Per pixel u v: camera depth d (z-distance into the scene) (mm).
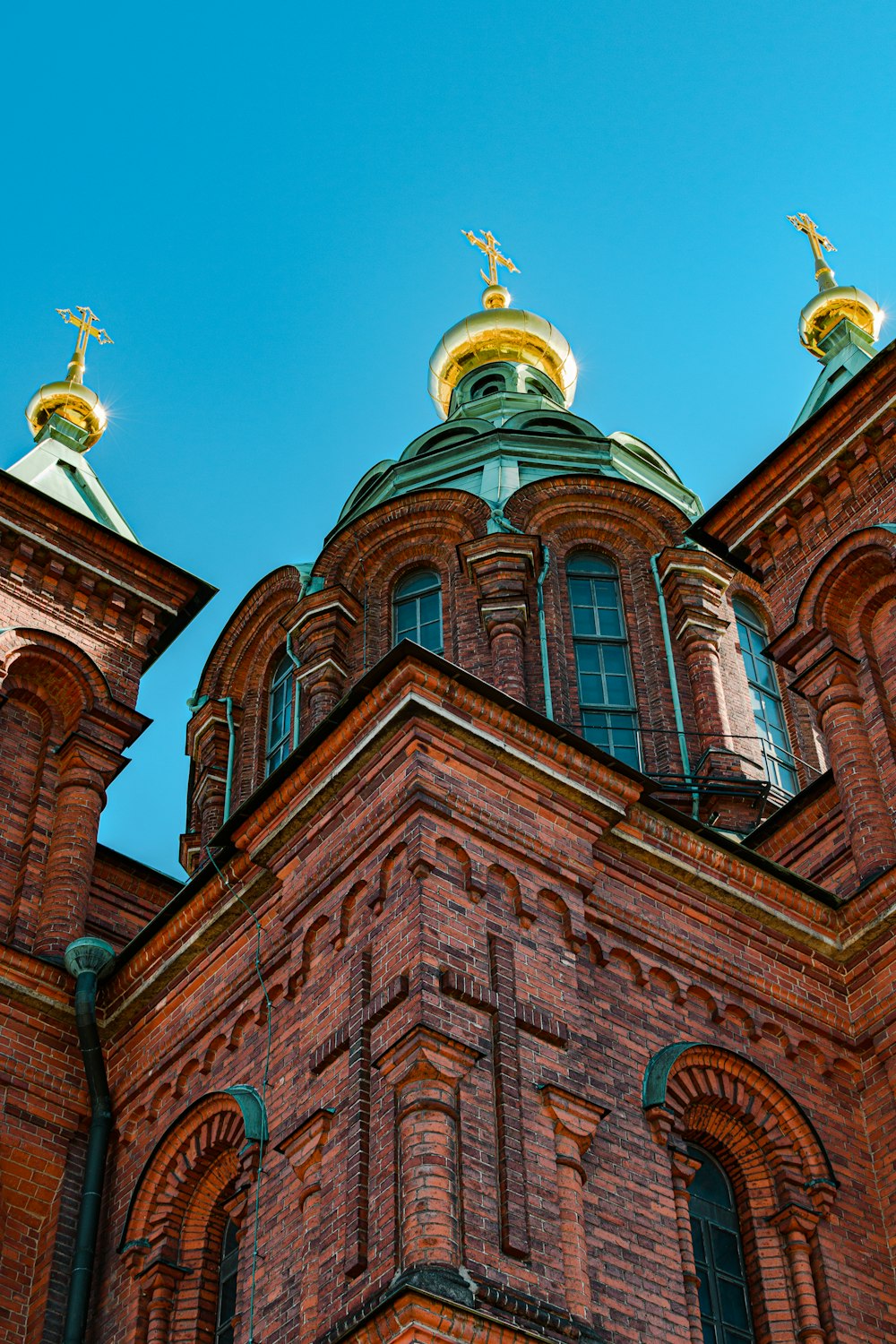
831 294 30719
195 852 33938
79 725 25750
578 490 34656
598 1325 15500
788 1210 18109
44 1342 19438
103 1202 20484
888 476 25219
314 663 33625
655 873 19859
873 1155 19500
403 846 17703
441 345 44844
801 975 20516
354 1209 15570
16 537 27156
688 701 31672
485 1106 16000
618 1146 17125
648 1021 18609
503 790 18516
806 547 25828
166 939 21531
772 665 33656
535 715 18844
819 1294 17656
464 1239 14984
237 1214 17922
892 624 24031
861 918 21094
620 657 32781
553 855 18438
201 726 35844
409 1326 14023
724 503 27031
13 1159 20750
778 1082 19000
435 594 34219
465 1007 16594
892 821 22500
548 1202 15766
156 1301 18656
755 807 29531
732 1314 17484
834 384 28141
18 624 26422
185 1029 20625
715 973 19641
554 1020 17156
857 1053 20344
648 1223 16703
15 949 22109
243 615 36750
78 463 30203
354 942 17781
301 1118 17109
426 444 38969
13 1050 21484
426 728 18297
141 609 27906
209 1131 19188
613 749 31281
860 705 23750
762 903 20562
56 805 25234
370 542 34969
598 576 34062
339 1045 17016
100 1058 21453
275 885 19984
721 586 33438
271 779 19766
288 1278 16500
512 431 36906
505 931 17484
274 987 19219
